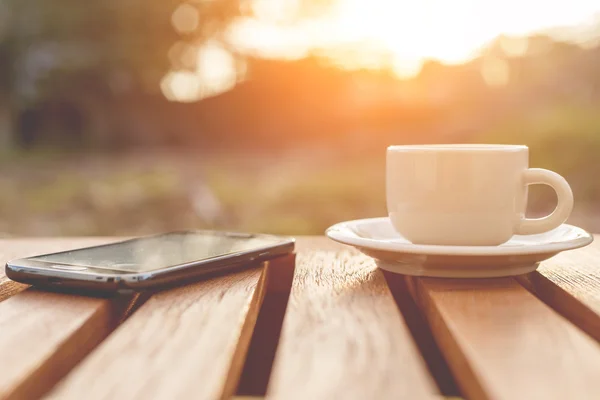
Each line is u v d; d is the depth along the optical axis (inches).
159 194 231.3
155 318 22.5
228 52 438.9
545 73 326.6
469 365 18.4
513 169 30.5
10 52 420.2
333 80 408.5
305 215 201.0
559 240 33.0
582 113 271.9
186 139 444.8
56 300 25.5
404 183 31.4
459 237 30.8
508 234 31.2
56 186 262.4
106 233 177.2
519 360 18.3
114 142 438.9
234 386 19.3
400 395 16.0
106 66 422.3
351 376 17.3
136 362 18.1
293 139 422.6
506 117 318.7
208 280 28.8
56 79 418.6
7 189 258.1
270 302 34.1
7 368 18.0
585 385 16.6
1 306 24.6
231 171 309.1
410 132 369.7
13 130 427.5
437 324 24.1
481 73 345.1
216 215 202.1
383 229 37.6
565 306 26.8
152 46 428.8
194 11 426.0
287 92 422.3
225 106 439.2
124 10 416.2
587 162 230.5
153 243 34.0
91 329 23.3
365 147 370.3
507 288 26.9
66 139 431.5
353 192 235.0
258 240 34.5
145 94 442.0
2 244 40.8
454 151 30.0
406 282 31.6
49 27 415.5
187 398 15.6
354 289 27.9
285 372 17.6
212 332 20.8
